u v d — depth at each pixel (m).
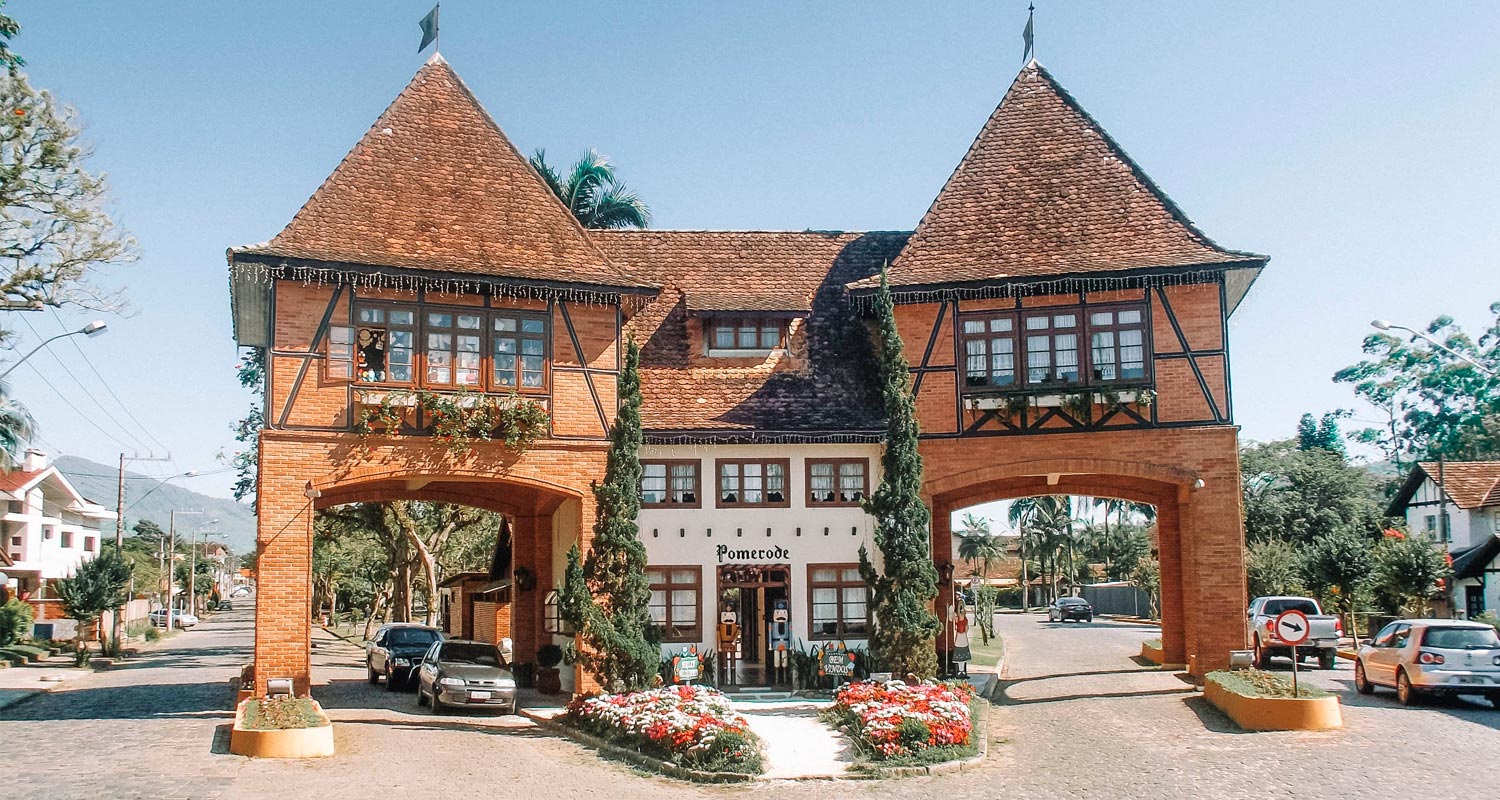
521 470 22.44
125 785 14.40
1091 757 16.70
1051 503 92.12
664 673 23.38
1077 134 26.27
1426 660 20.08
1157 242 24.09
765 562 24.11
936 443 23.89
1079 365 23.70
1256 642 28.42
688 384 25.30
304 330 21.31
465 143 24.88
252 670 23.17
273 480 20.73
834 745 17.84
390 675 27.53
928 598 22.23
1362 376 68.81
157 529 120.38
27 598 59.72
